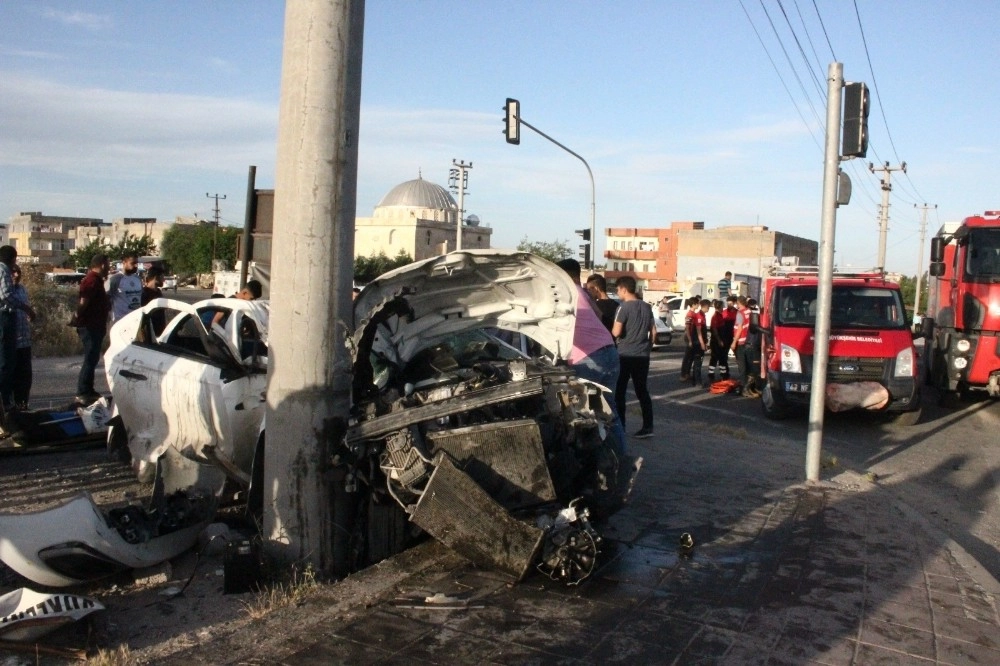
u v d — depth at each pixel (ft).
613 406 18.75
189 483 22.07
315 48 16.57
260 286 33.94
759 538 19.69
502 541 15.88
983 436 40.01
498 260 19.21
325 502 17.13
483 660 13.07
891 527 20.79
